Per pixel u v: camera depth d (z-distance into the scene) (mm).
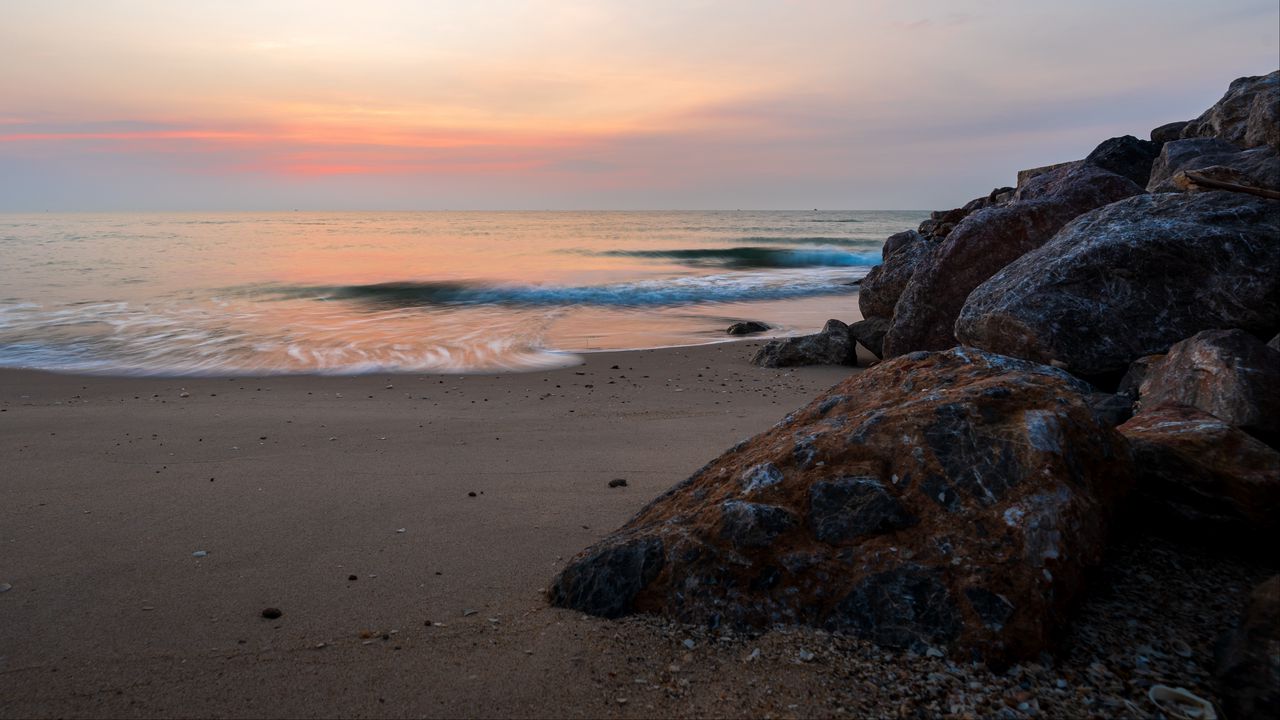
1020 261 8531
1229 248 7094
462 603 3969
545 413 9180
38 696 3117
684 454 7203
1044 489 3217
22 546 4914
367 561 4629
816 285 25531
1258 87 11000
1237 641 2717
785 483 3715
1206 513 3639
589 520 5387
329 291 23109
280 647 3510
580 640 3377
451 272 29266
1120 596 3295
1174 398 5375
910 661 2951
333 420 8852
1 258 33594
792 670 2980
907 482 3477
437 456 7191
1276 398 4730
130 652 3486
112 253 37000
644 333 16562
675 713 2838
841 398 4480
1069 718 2633
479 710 2943
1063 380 4070
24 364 13039
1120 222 7965
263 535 5102
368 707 2992
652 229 73062
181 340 15250
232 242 47750
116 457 7219
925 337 10500
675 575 3541
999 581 3035
